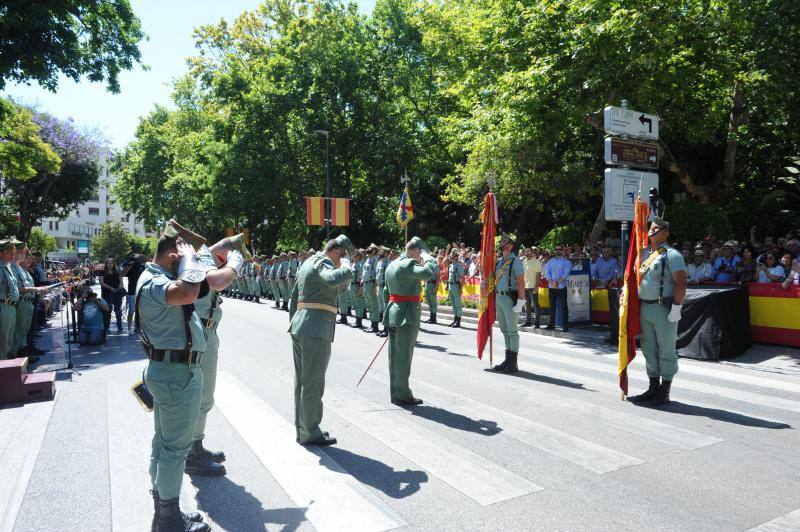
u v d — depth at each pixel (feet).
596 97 47.83
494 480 13.46
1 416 19.06
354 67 102.12
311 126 102.73
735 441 16.26
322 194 107.55
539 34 48.55
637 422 18.07
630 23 40.27
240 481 13.56
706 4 47.14
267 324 46.11
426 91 106.11
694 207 58.18
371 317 42.29
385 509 11.96
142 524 11.51
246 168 103.35
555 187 61.52
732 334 29.22
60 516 11.83
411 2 103.76
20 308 30.30
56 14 46.85
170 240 11.27
